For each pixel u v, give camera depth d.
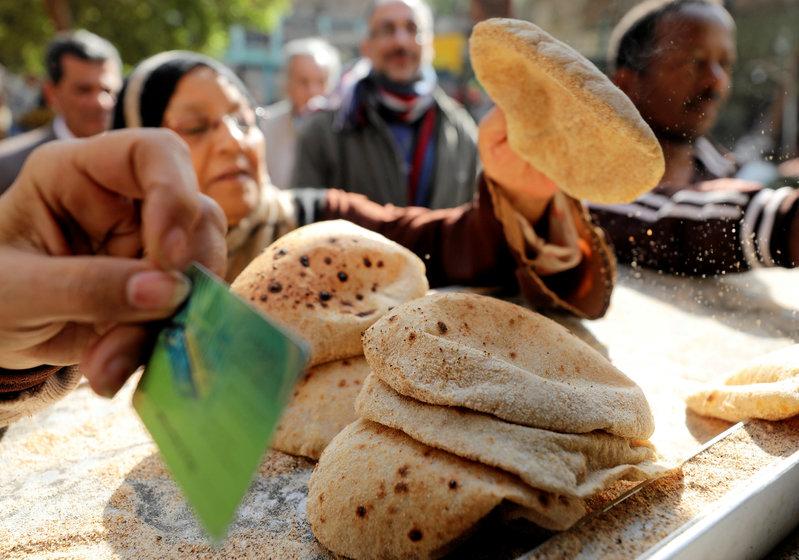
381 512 0.30
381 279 0.48
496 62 0.44
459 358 0.31
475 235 0.68
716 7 0.57
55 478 0.40
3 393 0.30
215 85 0.71
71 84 1.29
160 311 0.22
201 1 4.01
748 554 0.30
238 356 0.19
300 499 0.36
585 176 0.46
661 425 0.43
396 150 1.19
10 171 1.25
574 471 0.28
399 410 0.31
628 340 0.58
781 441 0.35
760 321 0.61
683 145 0.59
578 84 0.38
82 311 0.23
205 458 0.20
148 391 0.24
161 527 0.35
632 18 0.61
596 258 0.57
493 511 0.29
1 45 3.79
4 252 0.24
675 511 0.29
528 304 0.67
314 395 0.42
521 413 0.29
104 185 0.26
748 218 0.66
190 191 0.25
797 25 2.33
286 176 1.48
